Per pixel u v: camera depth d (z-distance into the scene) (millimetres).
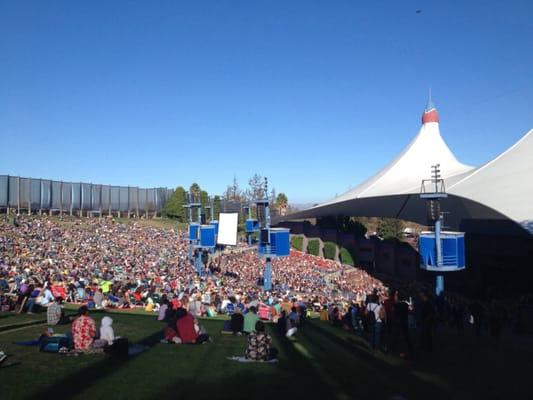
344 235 60125
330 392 8234
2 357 9164
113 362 9719
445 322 22547
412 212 48906
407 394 8383
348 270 53375
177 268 40000
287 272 46219
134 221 79062
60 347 10555
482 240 37844
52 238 47750
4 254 35875
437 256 28438
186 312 12766
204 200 86875
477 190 37156
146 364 9703
